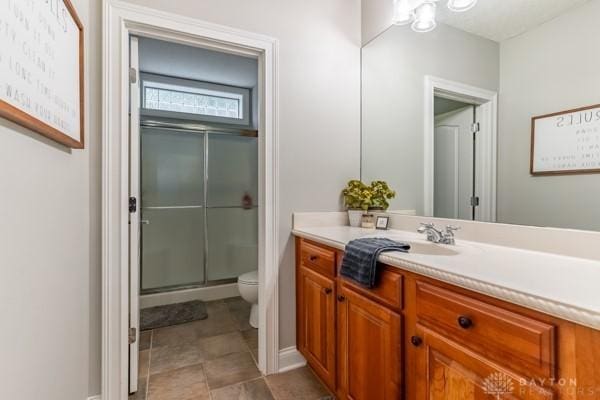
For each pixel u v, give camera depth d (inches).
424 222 59.2
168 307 104.7
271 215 65.2
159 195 112.9
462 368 29.0
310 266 60.7
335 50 72.8
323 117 71.1
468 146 52.2
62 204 40.4
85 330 49.4
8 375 26.7
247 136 126.1
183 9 56.8
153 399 56.5
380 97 71.1
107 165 51.9
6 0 25.7
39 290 33.4
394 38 67.1
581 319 20.3
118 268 53.0
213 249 121.6
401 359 36.8
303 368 67.2
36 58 31.3
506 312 25.6
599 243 35.3
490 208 48.7
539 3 42.4
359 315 44.9
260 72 65.6
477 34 50.6
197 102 130.1
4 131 26.6
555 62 40.6
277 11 65.6
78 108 44.4
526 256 38.0
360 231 63.5
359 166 76.2
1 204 26.0
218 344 77.9
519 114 44.8
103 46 51.4
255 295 85.8
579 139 37.9
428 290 33.2
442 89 57.0
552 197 40.7
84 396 49.1
